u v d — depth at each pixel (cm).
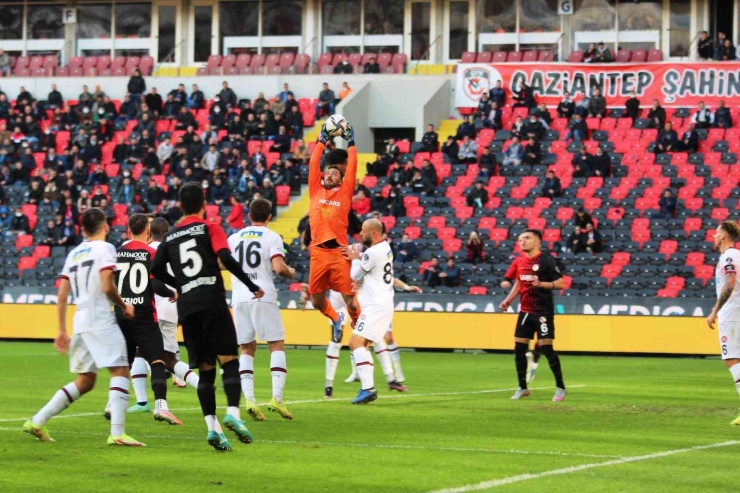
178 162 4703
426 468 1148
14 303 3931
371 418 1622
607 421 1595
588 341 3462
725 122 4559
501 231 4134
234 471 1125
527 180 4419
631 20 5200
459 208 4294
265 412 1703
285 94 5088
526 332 1950
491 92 4922
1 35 5928
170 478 1084
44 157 5012
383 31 5525
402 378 2258
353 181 1764
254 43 5694
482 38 5384
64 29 5884
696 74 4762
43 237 4519
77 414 1652
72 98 5550
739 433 1465
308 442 1348
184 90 5266
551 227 4131
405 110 5162
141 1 5809
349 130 1764
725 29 5112
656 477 1100
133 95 5259
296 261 4050
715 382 2375
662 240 3997
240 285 1593
